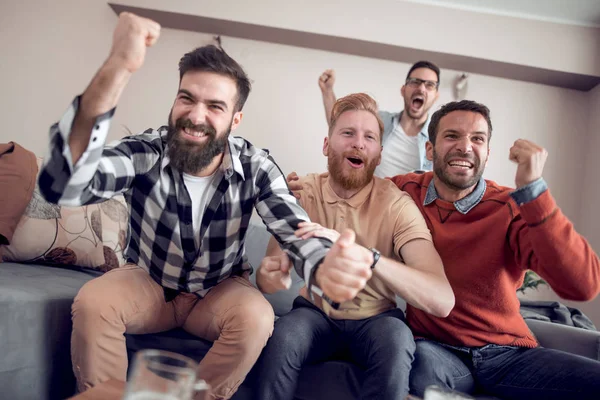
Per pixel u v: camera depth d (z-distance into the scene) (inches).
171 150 51.2
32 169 73.7
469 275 61.8
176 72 135.2
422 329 64.4
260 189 56.3
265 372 54.5
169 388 25.9
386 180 68.1
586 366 54.7
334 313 61.6
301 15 129.6
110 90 37.7
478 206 63.9
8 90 128.6
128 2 128.5
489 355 60.0
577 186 140.7
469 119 63.7
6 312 50.4
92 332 49.4
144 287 54.6
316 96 137.1
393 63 139.4
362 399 53.9
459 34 132.4
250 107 136.2
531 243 57.1
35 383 52.7
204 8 128.0
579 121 142.8
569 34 134.6
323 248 44.3
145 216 54.0
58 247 74.9
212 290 57.6
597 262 57.1
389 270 54.5
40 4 130.6
